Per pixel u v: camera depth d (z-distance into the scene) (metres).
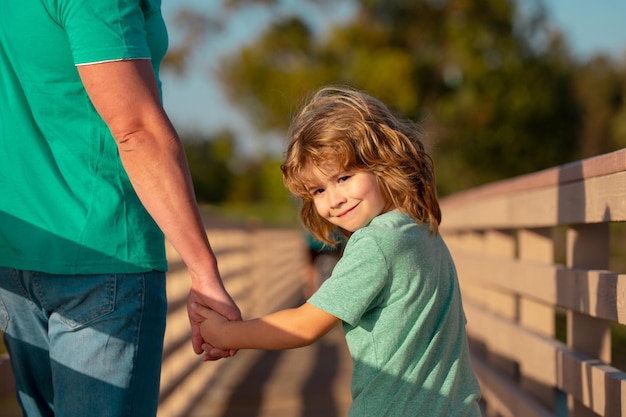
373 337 2.51
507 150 37.56
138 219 2.51
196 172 56.31
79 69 2.37
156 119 2.41
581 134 39.16
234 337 2.58
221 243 8.85
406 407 2.48
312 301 2.52
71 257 2.44
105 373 2.44
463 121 37.41
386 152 2.60
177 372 6.03
